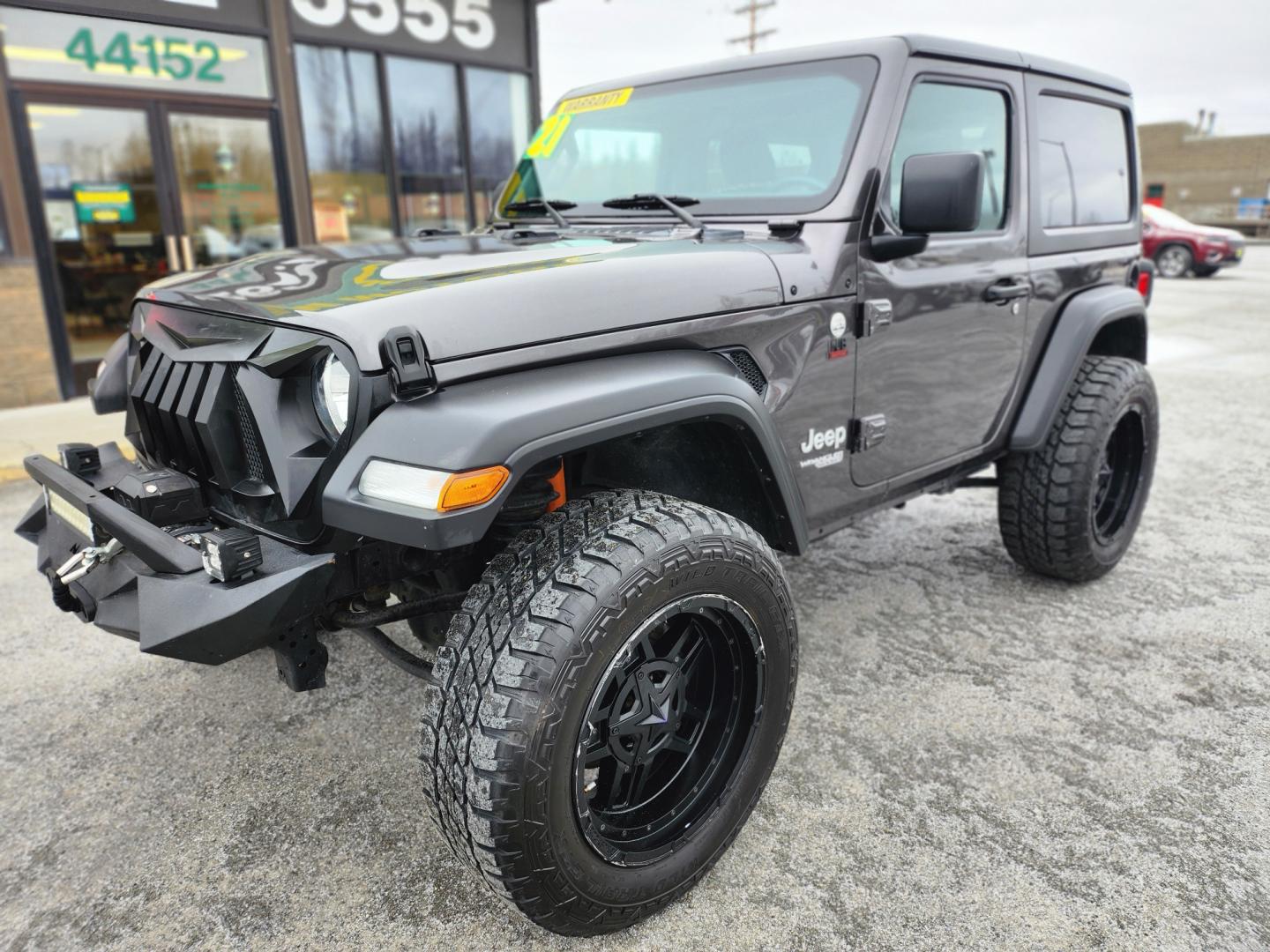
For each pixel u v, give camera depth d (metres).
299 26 7.88
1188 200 47.69
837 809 2.25
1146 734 2.56
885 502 2.81
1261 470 5.26
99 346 7.43
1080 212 3.43
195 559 1.64
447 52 8.97
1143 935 1.84
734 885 2.01
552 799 1.60
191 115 7.50
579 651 1.59
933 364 2.74
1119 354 3.86
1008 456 3.38
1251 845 2.11
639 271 1.94
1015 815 2.22
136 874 2.06
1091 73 3.43
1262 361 8.94
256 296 1.84
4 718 2.71
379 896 2.00
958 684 2.85
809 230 2.40
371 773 2.44
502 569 1.73
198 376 1.84
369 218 8.84
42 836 2.19
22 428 6.24
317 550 1.69
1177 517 4.44
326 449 1.65
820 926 1.88
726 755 2.00
